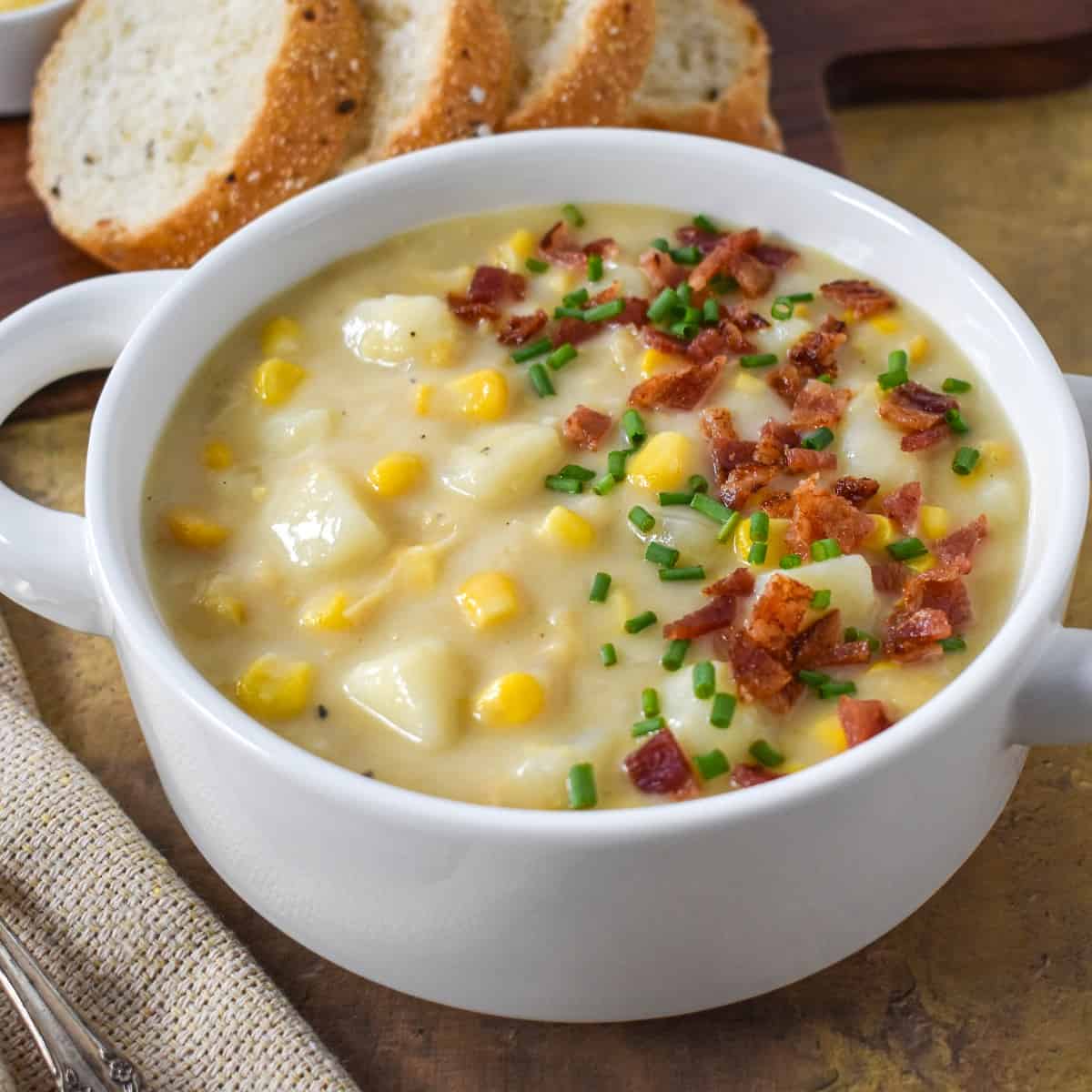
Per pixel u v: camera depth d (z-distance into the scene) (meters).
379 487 0.32
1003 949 0.31
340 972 0.31
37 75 0.44
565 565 0.31
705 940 0.27
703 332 0.34
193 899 0.31
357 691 0.29
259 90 0.40
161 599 0.30
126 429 0.31
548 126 0.40
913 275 0.34
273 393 0.33
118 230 0.40
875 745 0.26
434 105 0.39
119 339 0.33
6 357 0.31
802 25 0.46
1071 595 0.36
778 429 0.32
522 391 0.33
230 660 0.30
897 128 0.46
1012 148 0.46
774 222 0.35
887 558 0.31
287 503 0.31
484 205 0.36
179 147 0.41
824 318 0.34
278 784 0.27
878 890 0.28
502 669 0.29
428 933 0.28
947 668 0.29
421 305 0.34
